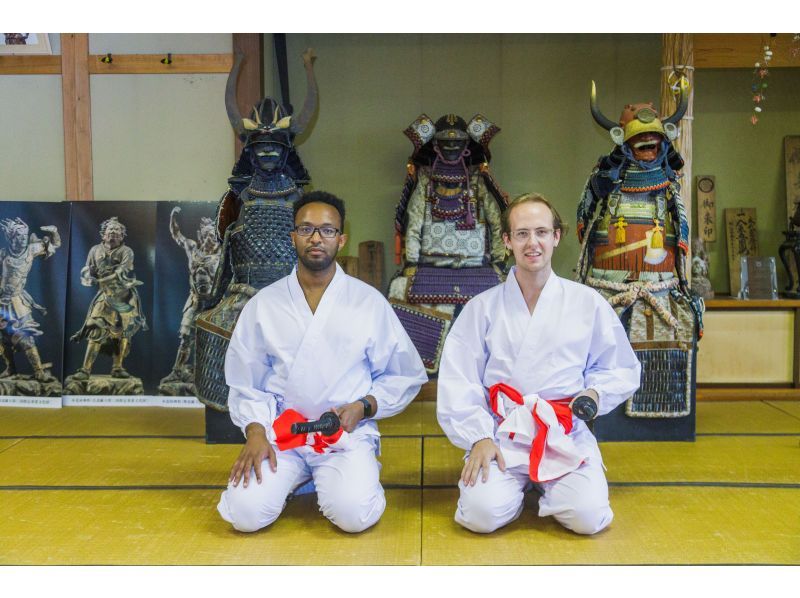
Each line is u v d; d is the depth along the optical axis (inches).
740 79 196.1
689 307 143.7
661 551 91.8
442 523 101.6
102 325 173.9
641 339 142.6
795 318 176.4
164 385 172.7
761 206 198.7
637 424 143.4
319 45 194.5
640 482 118.0
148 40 178.5
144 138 179.9
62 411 168.7
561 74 194.2
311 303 104.7
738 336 177.2
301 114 145.7
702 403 171.5
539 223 98.3
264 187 143.1
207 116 179.5
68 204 175.3
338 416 98.7
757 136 197.3
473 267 175.2
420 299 171.0
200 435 148.7
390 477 121.6
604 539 95.7
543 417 97.8
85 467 126.8
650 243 143.8
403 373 109.7
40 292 173.6
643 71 193.0
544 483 99.9
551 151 195.5
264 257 141.7
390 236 198.4
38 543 94.7
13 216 174.6
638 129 141.1
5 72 179.0
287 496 103.8
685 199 165.5
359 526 96.7
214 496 112.7
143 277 174.6
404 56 195.0
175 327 173.3
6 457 132.2
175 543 94.8
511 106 195.0
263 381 107.5
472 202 175.0
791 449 136.4
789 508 106.1
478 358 104.6
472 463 96.2
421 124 170.2
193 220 174.4
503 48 194.2
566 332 100.7
